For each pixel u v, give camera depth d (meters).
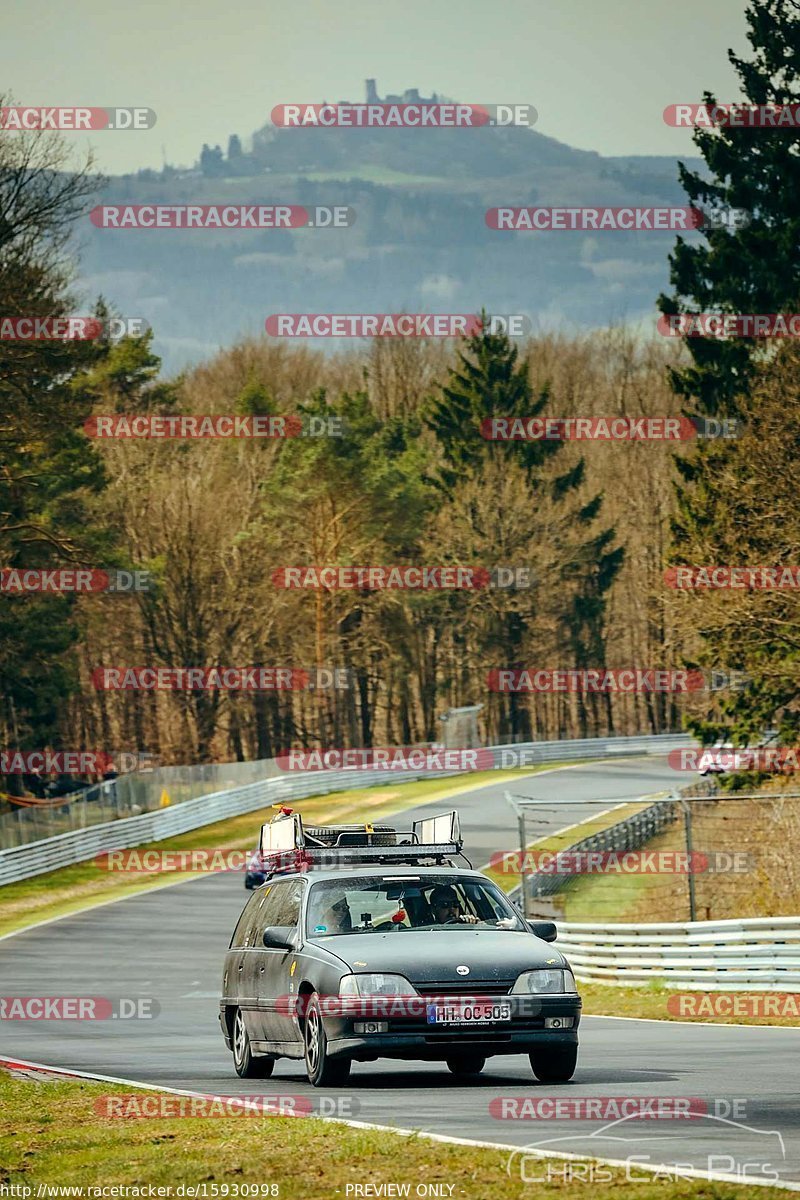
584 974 91.25
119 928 130.62
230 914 138.12
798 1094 39.81
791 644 131.38
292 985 45.12
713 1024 65.62
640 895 131.00
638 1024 67.56
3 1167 33.47
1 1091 45.69
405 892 46.81
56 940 124.06
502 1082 44.59
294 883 48.38
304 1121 36.34
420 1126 35.50
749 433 135.62
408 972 42.41
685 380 171.38
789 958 75.75
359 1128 34.91
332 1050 42.38
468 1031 42.06
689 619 133.38
